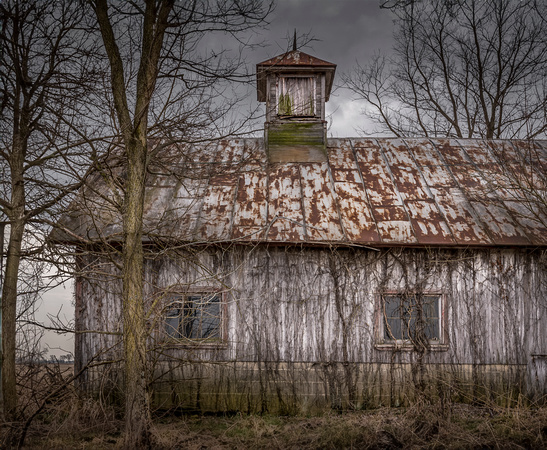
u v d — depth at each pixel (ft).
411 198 33.99
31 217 27.89
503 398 30.81
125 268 24.12
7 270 27.43
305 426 28.37
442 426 26.94
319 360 31.19
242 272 31.68
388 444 24.91
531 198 33.37
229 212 32.78
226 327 31.37
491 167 37.37
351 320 31.42
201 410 30.94
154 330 30.78
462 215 32.42
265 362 31.19
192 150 39.63
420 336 31.22
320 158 38.91
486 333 31.40
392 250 31.81
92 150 25.53
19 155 27.86
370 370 31.12
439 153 39.52
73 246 28.63
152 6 25.35
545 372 31.22
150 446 23.13
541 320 31.53
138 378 23.30
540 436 25.18
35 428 26.68
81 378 31.09
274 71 38.60
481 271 31.71
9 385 26.84
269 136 39.40
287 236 30.50
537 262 31.83
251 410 30.96
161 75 25.79
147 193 34.65
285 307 31.53
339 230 31.04
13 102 27.94
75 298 31.60
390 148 40.45
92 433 26.43
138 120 24.52
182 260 31.53
